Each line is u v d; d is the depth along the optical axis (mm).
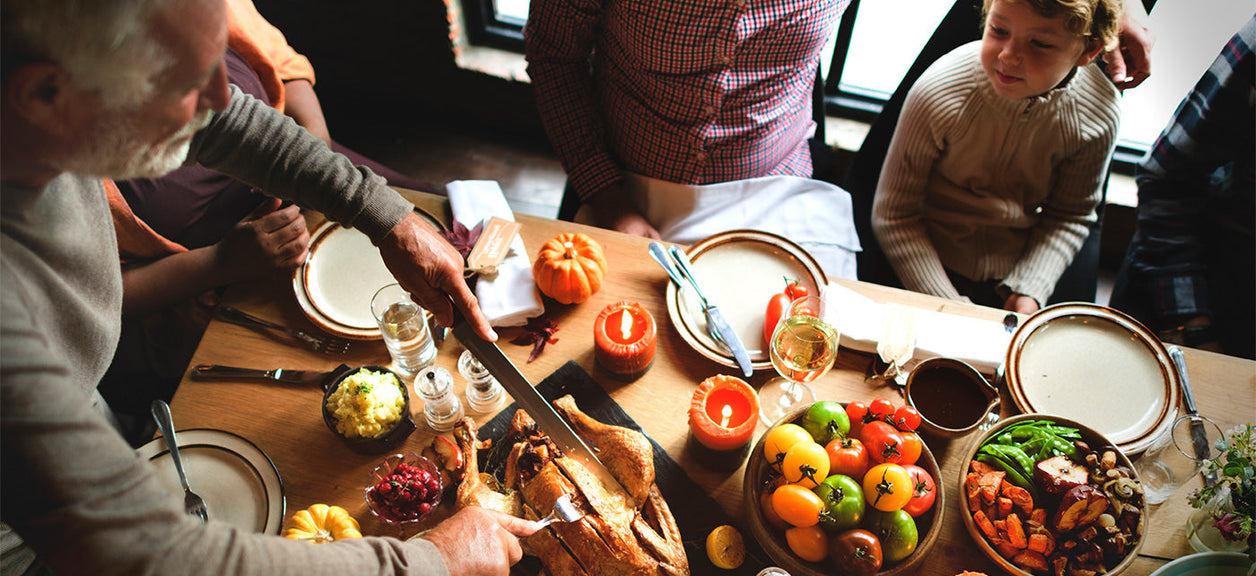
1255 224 1679
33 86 582
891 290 1398
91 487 627
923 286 1783
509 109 2893
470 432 1119
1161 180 1799
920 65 1820
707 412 1136
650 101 1815
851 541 926
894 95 1890
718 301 1351
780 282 1380
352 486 1123
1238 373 1257
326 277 1350
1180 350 1271
